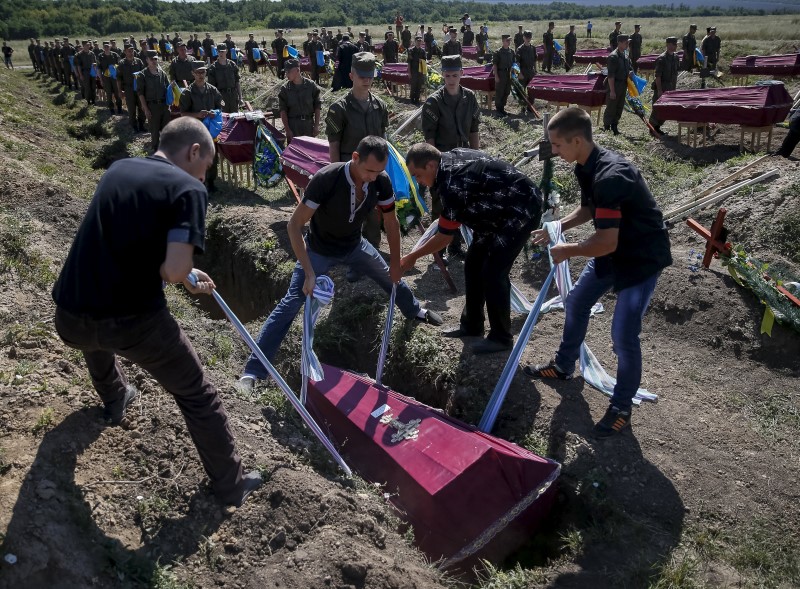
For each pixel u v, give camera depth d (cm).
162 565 316
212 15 11756
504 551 389
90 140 1522
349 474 405
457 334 552
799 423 468
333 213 472
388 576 320
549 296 654
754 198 734
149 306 296
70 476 343
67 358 446
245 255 784
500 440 410
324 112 1487
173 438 381
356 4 13000
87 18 10544
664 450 433
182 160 314
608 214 383
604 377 486
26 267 588
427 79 1761
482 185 459
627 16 12044
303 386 467
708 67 2066
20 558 284
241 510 345
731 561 364
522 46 1794
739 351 543
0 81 2270
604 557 369
